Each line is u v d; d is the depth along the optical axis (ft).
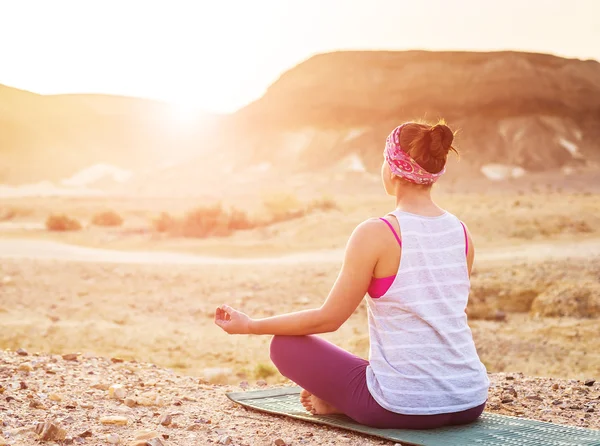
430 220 10.32
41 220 250.78
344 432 10.91
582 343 45.70
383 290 10.21
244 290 65.21
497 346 45.47
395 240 10.07
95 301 58.13
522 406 13.79
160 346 41.50
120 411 12.42
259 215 188.24
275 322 10.80
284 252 113.70
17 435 10.21
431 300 10.16
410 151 10.23
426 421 10.41
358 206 207.72
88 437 10.44
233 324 11.02
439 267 10.20
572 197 266.77
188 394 14.71
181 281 68.85
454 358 10.31
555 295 59.00
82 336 42.60
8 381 14.16
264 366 32.42
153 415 12.42
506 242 119.55
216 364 37.27
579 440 9.94
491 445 9.63
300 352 11.21
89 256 103.19
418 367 10.19
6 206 292.61
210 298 61.62
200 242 137.49
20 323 45.01
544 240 122.42
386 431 10.47
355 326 48.37
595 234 131.64
